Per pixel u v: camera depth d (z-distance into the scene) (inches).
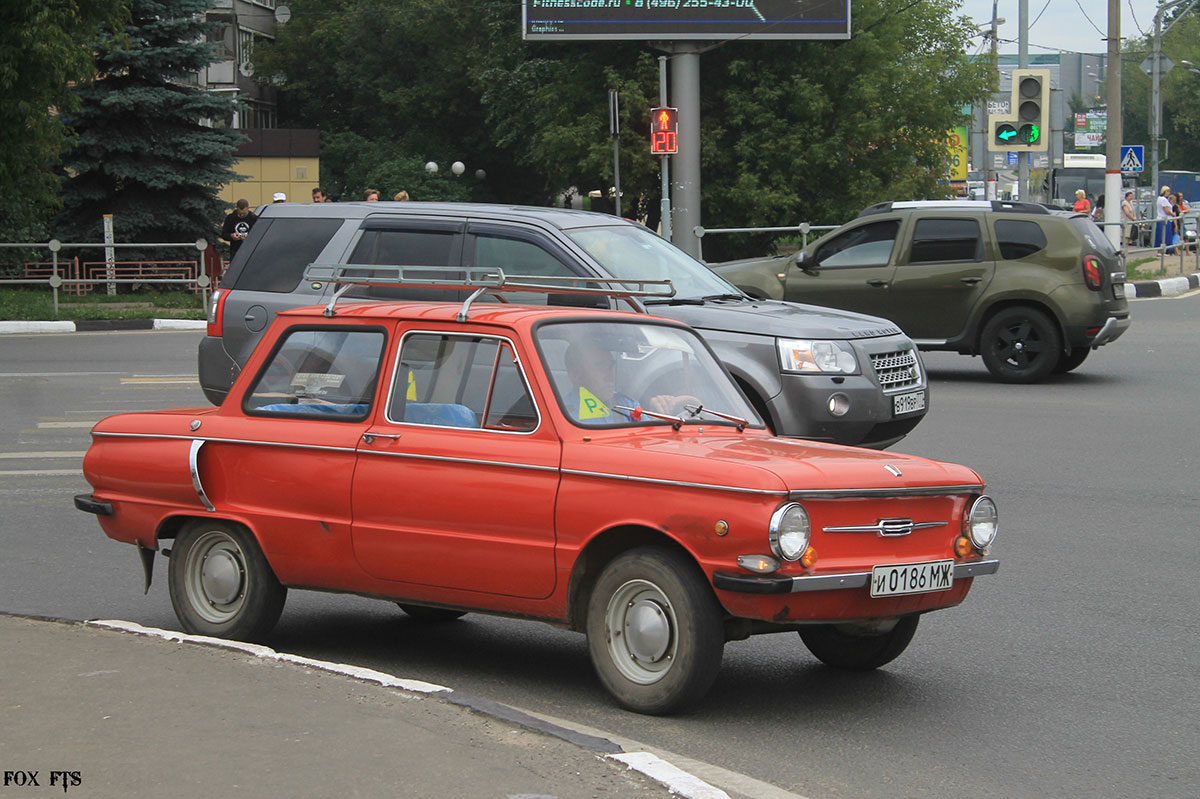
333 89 2950.3
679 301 456.4
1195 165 4121.6
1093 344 701.9
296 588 290.4
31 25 1143.6
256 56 2871.6
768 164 1728.6
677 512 239.6
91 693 233.0
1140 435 558.6
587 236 453.1
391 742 209.5
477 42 2723.9
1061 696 265.4
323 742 209.2
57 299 1187.3
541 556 254.4
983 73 1854.1
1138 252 1421.0
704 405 285.7
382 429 277.3
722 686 271.7
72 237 1457.9
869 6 1808.6
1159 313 1043.3
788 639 313.0
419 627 322.0
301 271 466.0
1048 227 706.2
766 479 234.4
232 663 252.2
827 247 741.9
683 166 1685.5
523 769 199.2
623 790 192.2
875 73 1760.6
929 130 1823.3
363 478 275.9
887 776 220.4
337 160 2802.7
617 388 273.3
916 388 469.4
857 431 444.8
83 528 414.9
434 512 267.0
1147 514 425.1
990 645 300.8
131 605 333.7
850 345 449.1
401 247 455.5
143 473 303.4
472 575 263.6
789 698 263.6
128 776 194.2
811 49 1772.9
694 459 242.8
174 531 307.1
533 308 282.2
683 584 240.1
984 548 262.1
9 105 1167.6
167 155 1455.5
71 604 334.0
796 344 440.5
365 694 233.6
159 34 1466.5
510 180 2903.5
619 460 248.4
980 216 717.9
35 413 626.5
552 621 258.1
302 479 283.3
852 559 243.1
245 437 291.6
